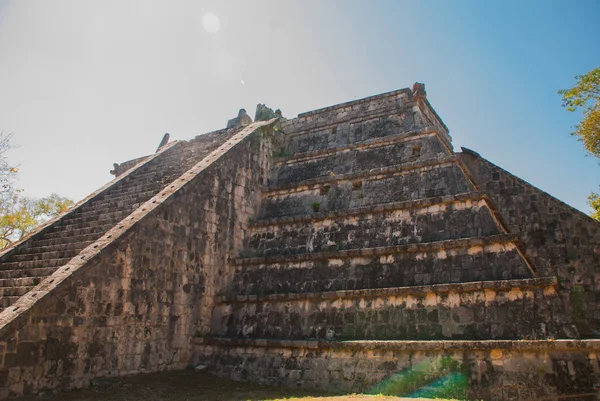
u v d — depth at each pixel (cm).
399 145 1712
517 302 1084
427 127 1655
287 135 2127
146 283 1291
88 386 1083
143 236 1304
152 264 1319
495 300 1111
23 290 1166
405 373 1099
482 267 1185
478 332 1092
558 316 1025
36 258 1388
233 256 1625
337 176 1700
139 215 1337
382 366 1135
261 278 1532
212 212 1576
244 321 1436
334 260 1427
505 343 1020
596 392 912
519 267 1133
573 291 1566
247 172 1795
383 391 1103
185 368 1369
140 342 1245
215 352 1387
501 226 1408
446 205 1373
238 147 1772
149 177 1875
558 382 951
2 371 927
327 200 1683
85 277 1125
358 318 1262
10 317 971
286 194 1808
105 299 1166
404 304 1220
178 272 1402
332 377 1181
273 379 1257
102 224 1505
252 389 1185
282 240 1631
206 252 1519
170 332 1345
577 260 1596
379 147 1762
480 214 1294
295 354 1266
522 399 963
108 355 1152
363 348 1172
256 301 1454
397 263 1320
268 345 1309
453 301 1159
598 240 1584
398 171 1592
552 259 1630
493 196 1797
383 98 1934
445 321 1145
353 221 1520
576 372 946
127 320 1217
